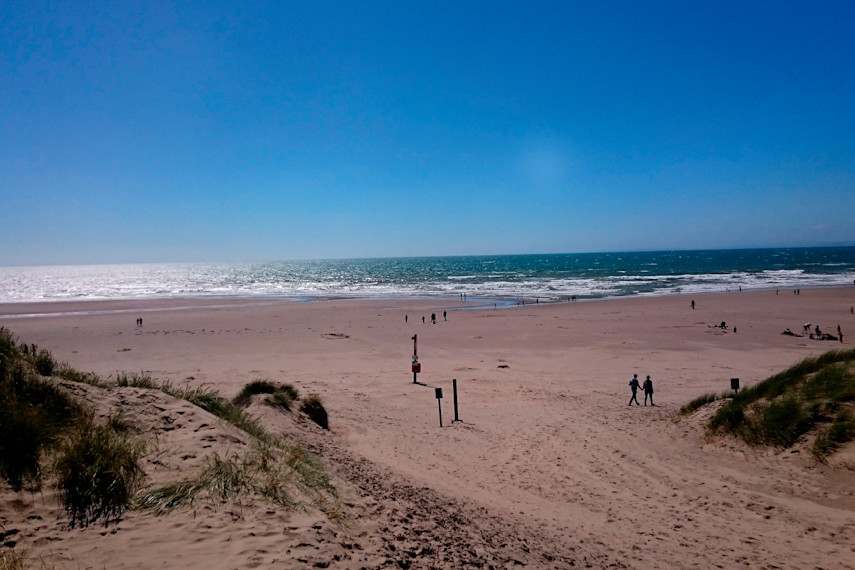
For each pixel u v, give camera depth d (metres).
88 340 35.88
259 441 6.51
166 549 3.49
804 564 6.04
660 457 10.81
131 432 5.43
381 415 16.00
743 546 6.57
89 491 3.98
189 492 4.32
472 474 10.12
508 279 109.19
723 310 49.25
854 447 8.53
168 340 35.94
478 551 4.88
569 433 13.36
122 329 41.59
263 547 3.65
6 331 7.20
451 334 38.69
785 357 28.41
